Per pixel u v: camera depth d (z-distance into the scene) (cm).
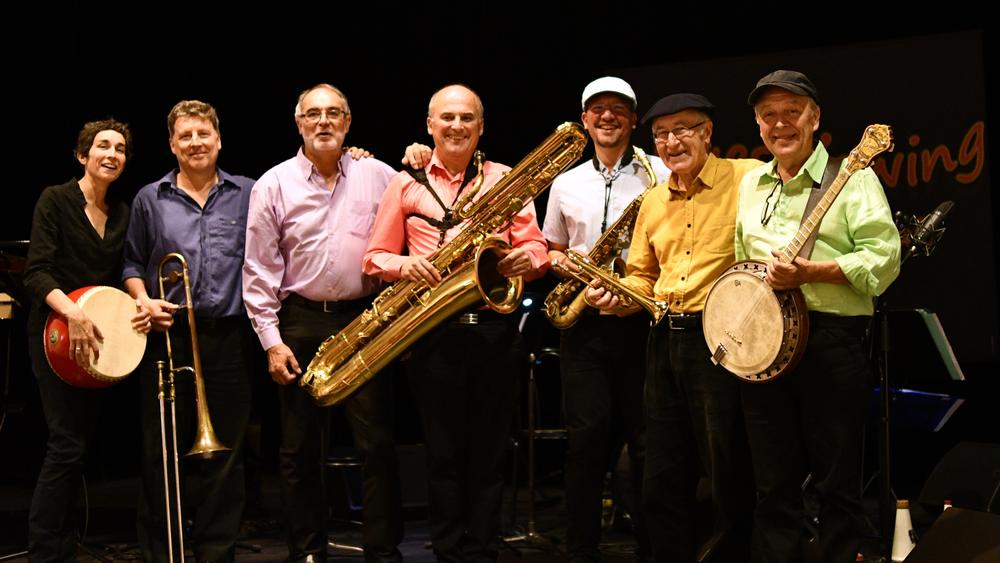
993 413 589
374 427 399
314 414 408
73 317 389
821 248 327
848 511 324
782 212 337
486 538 391
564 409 414
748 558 360
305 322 405
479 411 394
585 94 424
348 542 491
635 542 491
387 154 679
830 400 323
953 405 478
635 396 403
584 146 398
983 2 564
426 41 669
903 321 441
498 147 660
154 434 410
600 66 641
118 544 498
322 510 414
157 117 678
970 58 533
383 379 403
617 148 426
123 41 673
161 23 675
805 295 327
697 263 358
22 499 618
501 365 393
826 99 562
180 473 413
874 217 320
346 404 404
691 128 357
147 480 411
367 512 399
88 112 673
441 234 392
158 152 678
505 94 658
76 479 412
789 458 332
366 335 398
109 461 696
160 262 413
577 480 405
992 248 530
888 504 417
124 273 416
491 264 387
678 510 367
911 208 547
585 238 425
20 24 665
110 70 673
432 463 391
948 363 439
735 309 334
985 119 530
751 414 335
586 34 643
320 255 404
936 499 478
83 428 412
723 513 354
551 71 650
